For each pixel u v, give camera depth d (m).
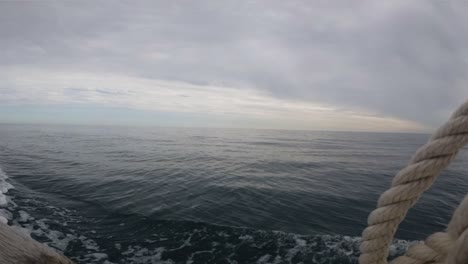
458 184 16.38
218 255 7.53
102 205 11.44
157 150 38.00
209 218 10.18
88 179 16.95
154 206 11.43
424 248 0.92
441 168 0.91
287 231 9.16
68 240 8.15
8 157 26.80
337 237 8.74
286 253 7.64
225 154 34.25
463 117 0.86
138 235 8.64
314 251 7.75
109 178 17.42
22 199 11.91
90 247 7.82
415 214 10.84
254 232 8.99
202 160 27.88
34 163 23.44
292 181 17.84
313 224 9.91
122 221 9.71
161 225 9.40
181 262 7.19
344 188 16.05
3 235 1.40
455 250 0.73
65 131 88.12
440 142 0.89
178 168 22.00
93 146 41.97
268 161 28.08
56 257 1.54
